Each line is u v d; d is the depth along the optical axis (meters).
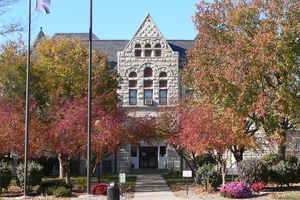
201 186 27.50
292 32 25.86
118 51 44.25
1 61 33.50
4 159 36.44
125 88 43.09
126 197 24.52
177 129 30.11
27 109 25.02
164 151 43.97
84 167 41.69
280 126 27.91
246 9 27.36
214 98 28.55
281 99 25.84
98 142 26.53
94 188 25.97
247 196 23.33
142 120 30.55
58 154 29.17
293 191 24.88
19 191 27.12
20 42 35.12
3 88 33.84
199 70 28.78
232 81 26.62
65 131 26.36
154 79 43.16
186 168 41.00
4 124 26.80
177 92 42.88
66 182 28.58
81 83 35.28
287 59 26.08
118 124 27.53
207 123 25.09
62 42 36.31
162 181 33.94
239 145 26.12
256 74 25.59
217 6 29.31
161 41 43.69
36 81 34.62
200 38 29.42
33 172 26.06
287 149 38.12
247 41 27.03
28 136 26.59
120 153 42.22
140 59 43.50
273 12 26.77
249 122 32.62
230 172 35.12
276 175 25.95
